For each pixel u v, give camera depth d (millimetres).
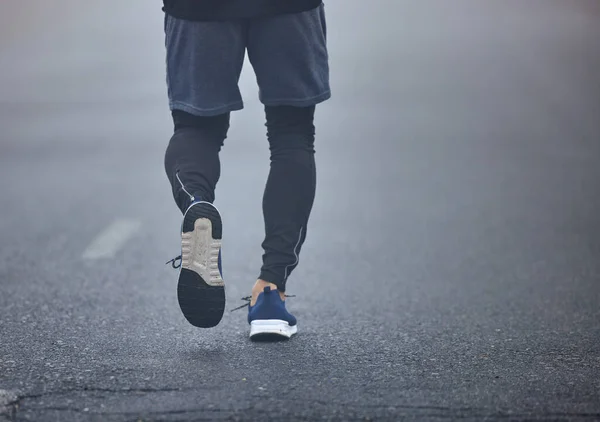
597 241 13000
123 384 5996
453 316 9023
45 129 22938
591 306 9484
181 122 6977
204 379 6105
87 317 8594
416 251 12531
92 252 12312
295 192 7160
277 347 7113
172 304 9391
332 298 10008
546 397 5840
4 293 9812
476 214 14789
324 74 7039
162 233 13547
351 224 14195
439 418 5402
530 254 12297
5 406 5562
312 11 6887
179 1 6695
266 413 5406
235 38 6738
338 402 5637
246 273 11281
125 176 17906
